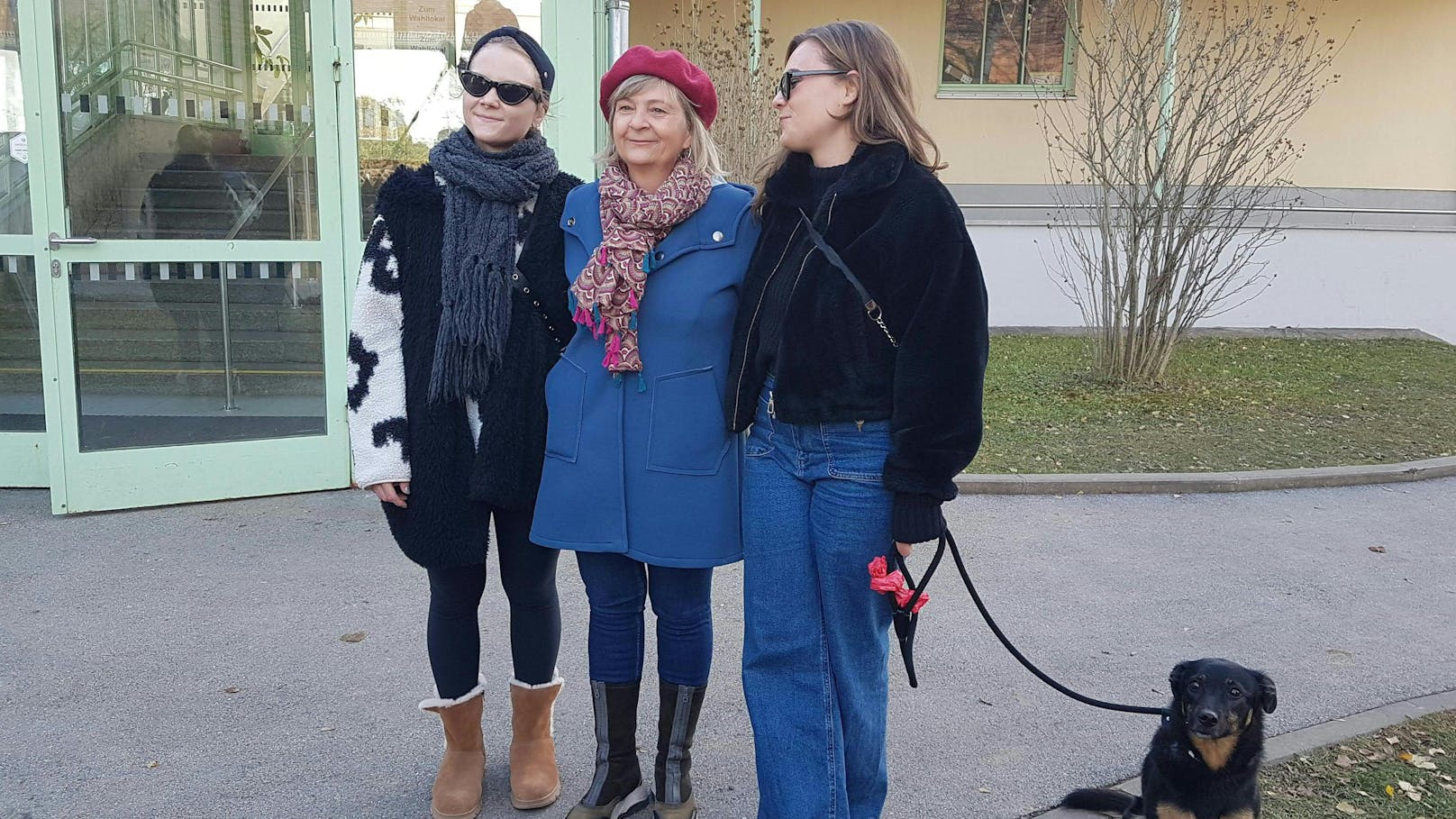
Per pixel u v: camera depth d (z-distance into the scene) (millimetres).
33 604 4109
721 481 2533
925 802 2932
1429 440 7195
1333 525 5570
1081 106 12000
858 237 2234
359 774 2986
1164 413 7855
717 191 2537
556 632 2820
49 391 5004
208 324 5273
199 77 5160
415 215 2586
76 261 4996
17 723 3219
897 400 2203
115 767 2990
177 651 3738
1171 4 8516
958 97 12242
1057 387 8648
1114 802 2814
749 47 9227
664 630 2652
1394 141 12234
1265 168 11398
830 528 2326
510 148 2641
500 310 2559
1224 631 4180
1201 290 8656
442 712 2771
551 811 2811
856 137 2307
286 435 5492
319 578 4418
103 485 5137
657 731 3281
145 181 5105
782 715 2414
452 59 5520
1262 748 2564
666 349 2504
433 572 2689
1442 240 11453
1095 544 5195
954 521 5523
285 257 5359
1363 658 3938
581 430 2545
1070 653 3939
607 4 5754
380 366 2584
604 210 2488
